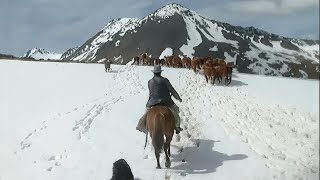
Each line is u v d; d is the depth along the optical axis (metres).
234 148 12.71
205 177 10.30
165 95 11.27
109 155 12.13
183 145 12.97
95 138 13.85
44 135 14.48
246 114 17.88
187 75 33.31
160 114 10.27
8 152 12.84
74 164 11.47
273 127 15.50
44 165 11.49
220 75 28.11
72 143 13.30
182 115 17.28
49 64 39.81
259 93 24.05
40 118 17.33
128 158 11.84
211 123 16.03
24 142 13.73
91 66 39.84
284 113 17.64
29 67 36.22
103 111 18.06
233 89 26.11
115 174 9.48
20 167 11.55
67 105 20.05
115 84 27.70
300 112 17.19
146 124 11.01
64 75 31.38
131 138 13.84
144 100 21.17
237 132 14.66
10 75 30.53
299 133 14.23
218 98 22.39
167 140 10.75
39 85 26.25
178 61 45.84
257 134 14.55
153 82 11.30
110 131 14.70
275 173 10.49
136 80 30.11
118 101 20.78
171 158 11.76
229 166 11.08
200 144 13.09
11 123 16.53
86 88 25.55
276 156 11.95
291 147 12.80
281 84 27.56
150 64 52.84
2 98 21.83
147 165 11.20
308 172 10.10
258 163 11.28
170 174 10.49
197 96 23.02
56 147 13.05
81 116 16.94
